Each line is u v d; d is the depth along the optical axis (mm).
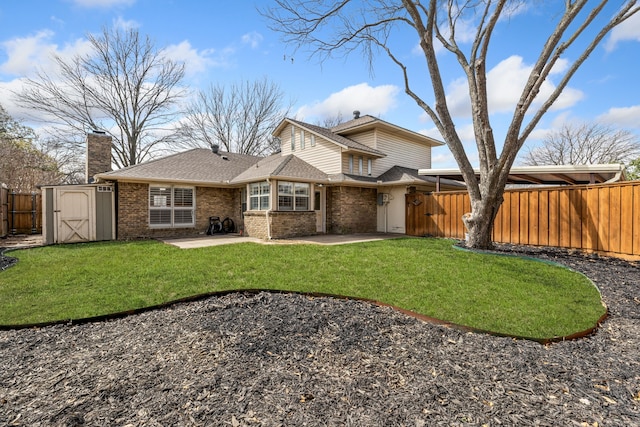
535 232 9031
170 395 2469
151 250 8789
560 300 4707
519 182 13992
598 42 6789
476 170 11086
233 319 3967
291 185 12305
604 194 7461
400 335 3584
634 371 2848
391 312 4250
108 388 2555
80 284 5484
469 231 8547
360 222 14352
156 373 2781
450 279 5660
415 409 2328
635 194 6812
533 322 3975
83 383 2629
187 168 14102
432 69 8172
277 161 14219
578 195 8047
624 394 2492
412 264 6699
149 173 12453
